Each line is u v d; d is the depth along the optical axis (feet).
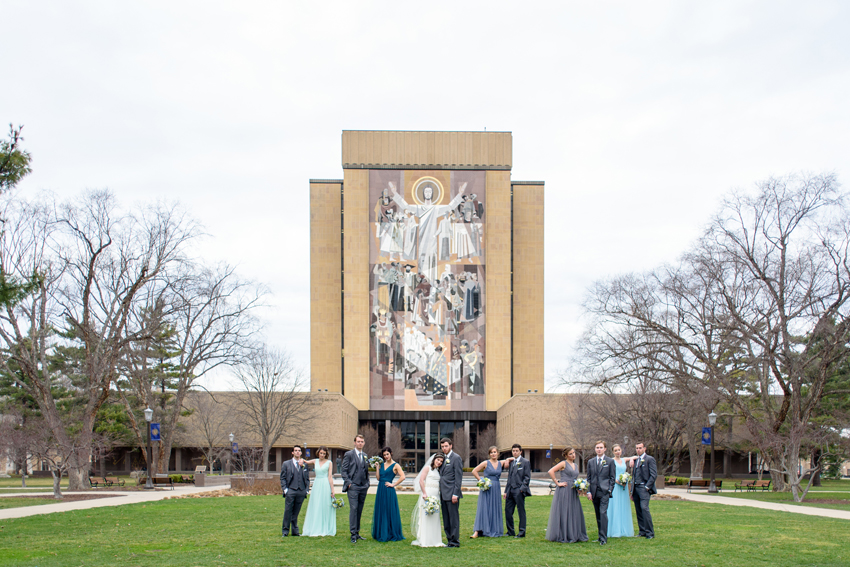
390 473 60.08
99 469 304.30
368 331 354.95
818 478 240.73
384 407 350.43
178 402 205.77
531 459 302.86
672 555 52.13
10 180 68.39
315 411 298.97
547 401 295.89
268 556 51.13
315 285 376.68
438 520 55.98
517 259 379.35
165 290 169.78
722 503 115.14
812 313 143.74
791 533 67.10
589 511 90.94
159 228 161.79
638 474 62.90
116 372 190.80
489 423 353.10
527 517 83.61
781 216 150.10
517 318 375.66
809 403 146.30
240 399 271.49
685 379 165.89
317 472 63.62
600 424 227.61
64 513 87.86
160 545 57.57
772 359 147.74
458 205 363.15
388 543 57.57
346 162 363.76
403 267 358.64
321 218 380.17
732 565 48.39
